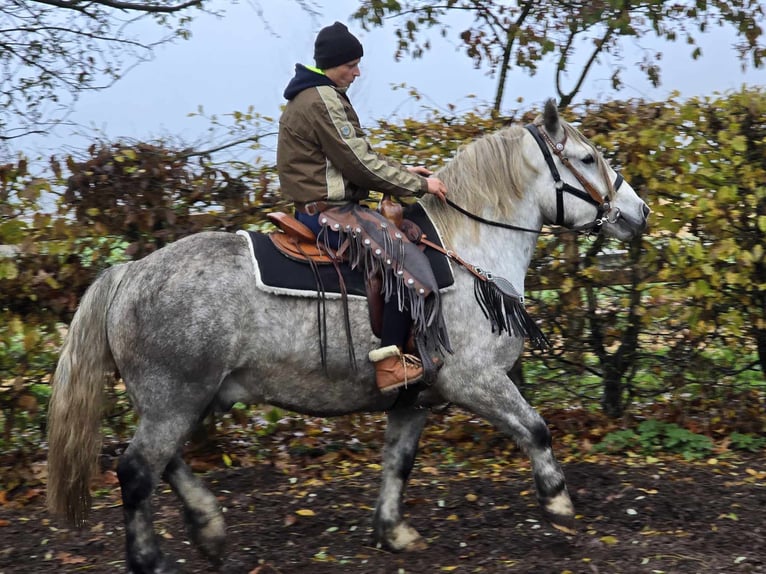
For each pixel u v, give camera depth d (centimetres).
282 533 475
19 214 548
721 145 593
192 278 394
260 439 650
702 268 575
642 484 521
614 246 609
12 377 569
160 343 389
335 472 588
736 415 649
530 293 623
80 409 398
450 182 447
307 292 403
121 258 575
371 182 415
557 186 455
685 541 441
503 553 435
